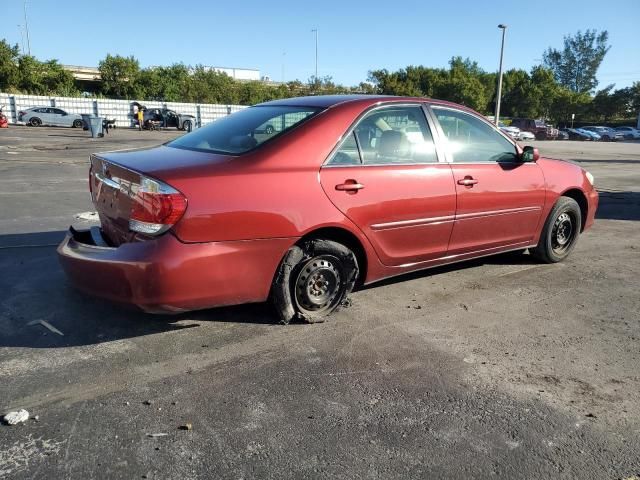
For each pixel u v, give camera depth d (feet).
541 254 18.25
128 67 178.29
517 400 10.00
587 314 14.33
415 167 13.93
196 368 10.82
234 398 9.80
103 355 11.21
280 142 12.12
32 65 162.71
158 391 9.95
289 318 12.73
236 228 11.12
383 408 9.62
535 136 160.35
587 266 18.78
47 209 26.40
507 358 11.66
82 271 11.19
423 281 16.58
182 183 10.69
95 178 13.06
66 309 13.42
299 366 11.03
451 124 15.19
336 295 13.19
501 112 250.16
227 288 11.33
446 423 9.22
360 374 10.78
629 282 17.12
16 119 124.06
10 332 12.12
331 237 12.95
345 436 8.79
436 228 14.52
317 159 12.32
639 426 9.30
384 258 13.71
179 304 10.94
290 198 11.73
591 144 127.65
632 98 247.50
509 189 16.16
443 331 12.96
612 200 34.40
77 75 187.62
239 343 11.93
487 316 13.98
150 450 8.29
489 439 8.80
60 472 7.75
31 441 8.41
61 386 10.00
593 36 345.31
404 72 223.51
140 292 10.67
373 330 12.86
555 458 8.38
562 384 10.62
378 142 13.50
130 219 11.09
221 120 14.71
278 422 9.12
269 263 11.75
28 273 16.02
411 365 11.21
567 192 18.74
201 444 8.48
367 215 12.96
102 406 9.41
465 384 10.52
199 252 10.79
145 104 136.67
